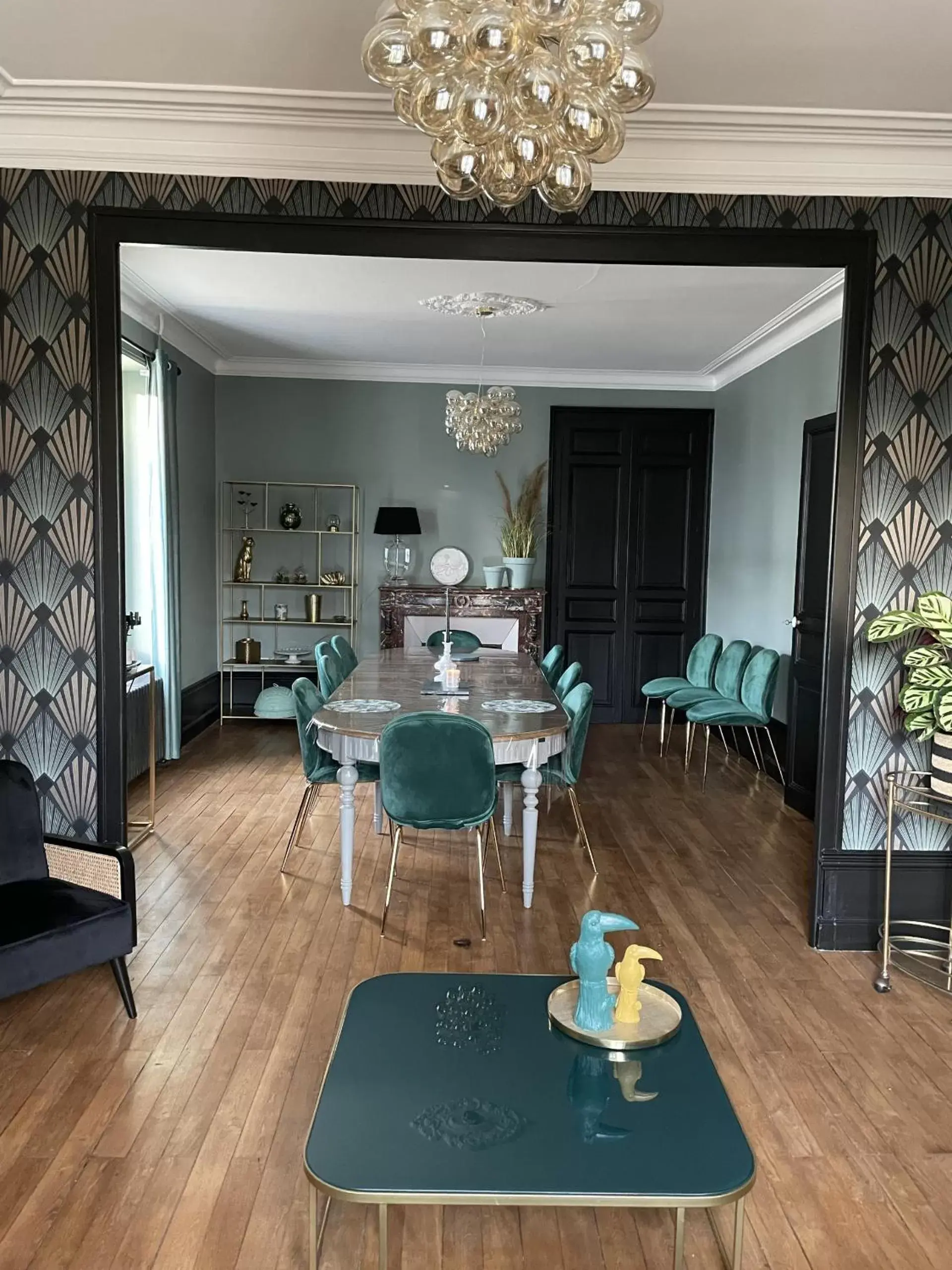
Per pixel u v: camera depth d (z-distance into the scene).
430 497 7.92
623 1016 2.16
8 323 3.26
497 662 5.71
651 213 3.33
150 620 6.19
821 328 5.50
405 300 5.56
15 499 3.31
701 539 8.02
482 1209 2.12
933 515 3.42
